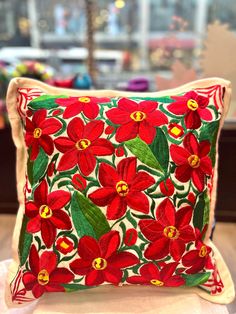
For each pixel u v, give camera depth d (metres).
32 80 0.84
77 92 0.85
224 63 1.55
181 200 0.74
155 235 0.73
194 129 0.77
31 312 0.82
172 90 0.86
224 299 0.78
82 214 0.72
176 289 0.81
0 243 1.56
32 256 0.73
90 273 0.73
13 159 1.71
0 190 1.77
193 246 0.75
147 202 0.73
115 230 0.73
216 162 0.82
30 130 0.78
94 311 0.76
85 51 1.82
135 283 0.76
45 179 0.75
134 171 0.74
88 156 0.74
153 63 1.81
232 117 1.61
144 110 0.77
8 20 1.87
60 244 0.72
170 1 1.76
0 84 1.61
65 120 0.76
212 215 0.82
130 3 1.80
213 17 1.71
